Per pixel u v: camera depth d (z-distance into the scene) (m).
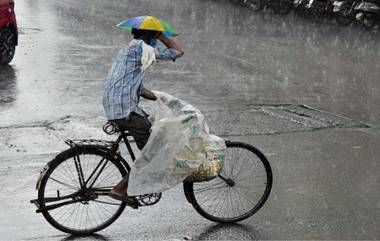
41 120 13.80
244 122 15.10
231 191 9.64
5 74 17.95
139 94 8.46
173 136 8.43
